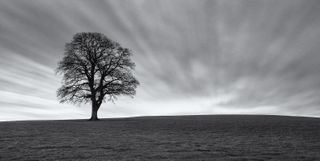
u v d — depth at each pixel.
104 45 41.06
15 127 27.62
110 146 15.41
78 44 40.72
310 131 25.52
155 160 11.34
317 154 13.06
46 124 32.31
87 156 12.22
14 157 11.88
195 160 11.40
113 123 34.78
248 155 12.73
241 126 30.83
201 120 41.34
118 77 41.00
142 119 45.09
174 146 15.62
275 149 14.70
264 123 34.59
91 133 22.61
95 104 41.09
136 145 15.94
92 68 40.97
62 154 12.71
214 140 18.92
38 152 13.23
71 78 40.09
